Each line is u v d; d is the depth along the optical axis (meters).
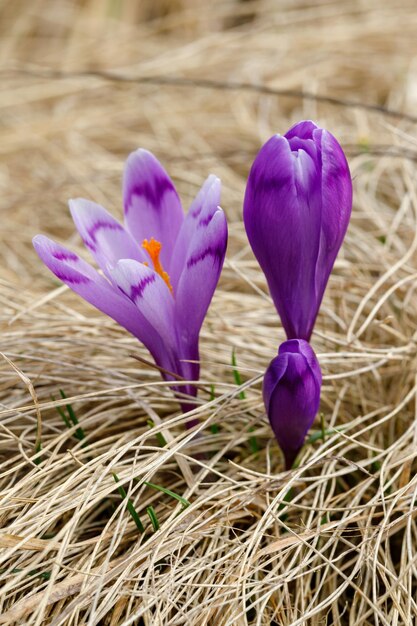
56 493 0.34
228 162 0.55
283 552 0.34
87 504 0.34
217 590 0.34
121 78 0.53
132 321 0.34
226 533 0.35
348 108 0.59
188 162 0.55
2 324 0.41
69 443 0.38
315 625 0.34
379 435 0.39
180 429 0.38
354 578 0.36
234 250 0.48
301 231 0.32
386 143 0.53
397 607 0.33
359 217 0.48
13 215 0.53
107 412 0.38
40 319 0.41
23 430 0.38
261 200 0.32
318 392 0.33
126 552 0.34
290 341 0.33
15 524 0.33
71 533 0.33
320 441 0.38
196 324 0.34
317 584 0.35
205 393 0.39
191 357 0.35
